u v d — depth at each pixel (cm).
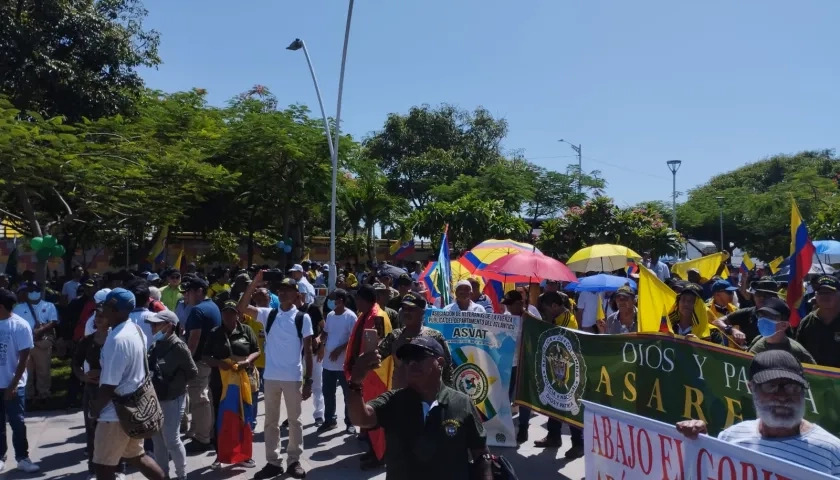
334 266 1909
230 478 686
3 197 1747
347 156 2294
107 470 552
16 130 1170
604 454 450
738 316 729
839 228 2580
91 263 2812
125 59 2056
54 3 1888
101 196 1532
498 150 4659
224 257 2977
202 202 2292
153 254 1836
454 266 1180
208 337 716
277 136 2030
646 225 2138
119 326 553
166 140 1919
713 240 5122
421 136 4569
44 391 1030
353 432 857
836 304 627
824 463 325
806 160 6378
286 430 877
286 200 2172
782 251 4584
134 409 541
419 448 350
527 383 746
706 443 368
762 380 337
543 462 730
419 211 2584
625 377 616
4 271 2477
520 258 921
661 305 709
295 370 688
